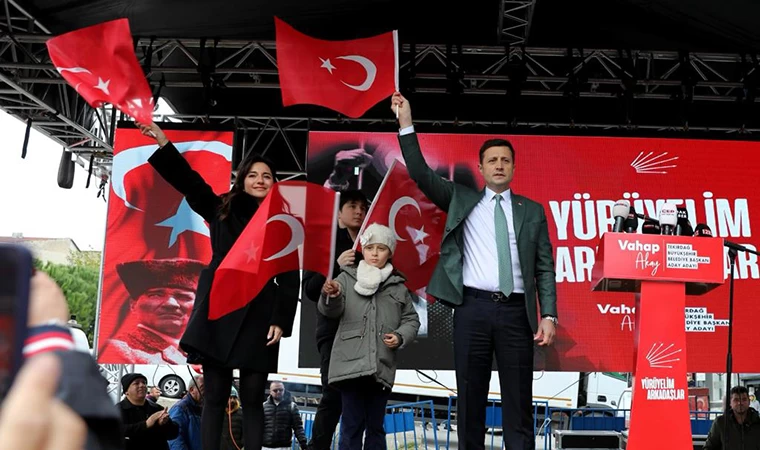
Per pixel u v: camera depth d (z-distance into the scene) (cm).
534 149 793
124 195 812
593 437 740
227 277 380
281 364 1722
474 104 1003
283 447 914
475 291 411
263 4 741
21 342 96
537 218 423
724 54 867
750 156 789
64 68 417
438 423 1698
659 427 373
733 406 705
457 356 409
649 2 727
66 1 746
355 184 799
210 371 394
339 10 762
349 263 442
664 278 379
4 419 96
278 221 389
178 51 906
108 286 805
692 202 783
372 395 425
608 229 781
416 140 441
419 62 923
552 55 890
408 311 439
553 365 760
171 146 415
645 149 791
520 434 398
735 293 764
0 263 96
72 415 103
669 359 379
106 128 1028
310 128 809
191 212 813
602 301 768
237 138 1090
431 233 700
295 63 529
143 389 635
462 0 752
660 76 941
